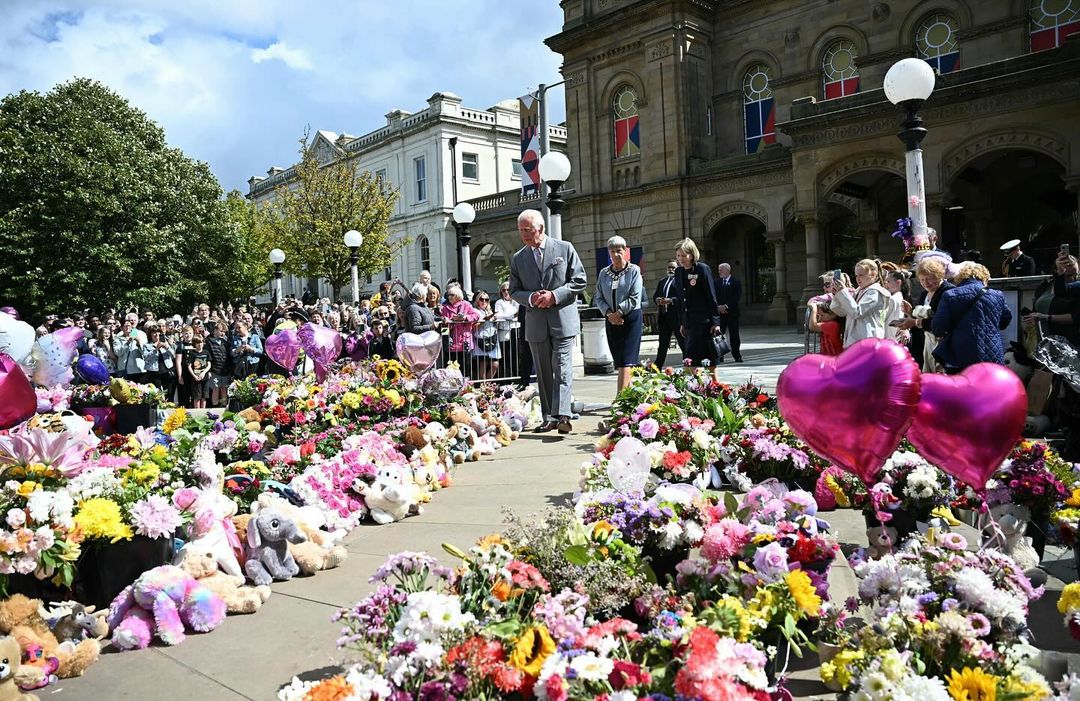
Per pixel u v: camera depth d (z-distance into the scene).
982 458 2.94
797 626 2.58
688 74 26.08
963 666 2.19
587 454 5.85
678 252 8.52
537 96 13.82
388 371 6.74
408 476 4.59
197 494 3.53
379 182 33.12
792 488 4.35
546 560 2.62
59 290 24.50
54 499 3.06
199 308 17.69
